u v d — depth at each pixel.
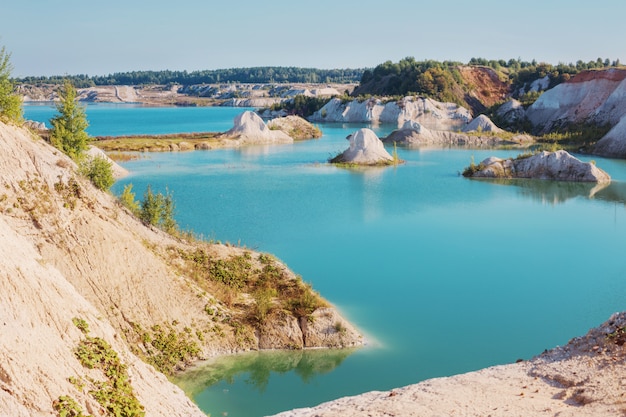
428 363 29.03
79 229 29.64
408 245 51.78
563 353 24.45
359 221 60.94
